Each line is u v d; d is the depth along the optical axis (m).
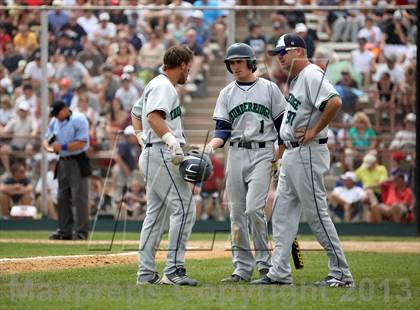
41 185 61.59
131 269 33.16
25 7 61.69
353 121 60.72
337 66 61.03
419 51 51.88
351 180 60.22
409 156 60.16
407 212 59.88
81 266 34.25
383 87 60.84
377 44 61.03
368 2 68.44
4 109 62.19
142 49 62.16
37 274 31.14
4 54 62.38
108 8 61.88
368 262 37.91
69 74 62.06
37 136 61.94
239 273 30.64
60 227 51.50
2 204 61.84
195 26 61.66
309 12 61.22
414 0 67.44
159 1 69.44
